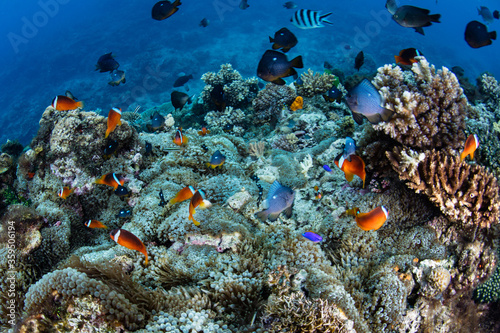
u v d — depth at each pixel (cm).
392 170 91
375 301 72
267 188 109
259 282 70
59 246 97
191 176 120
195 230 87
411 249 84
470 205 81
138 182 120
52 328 57
